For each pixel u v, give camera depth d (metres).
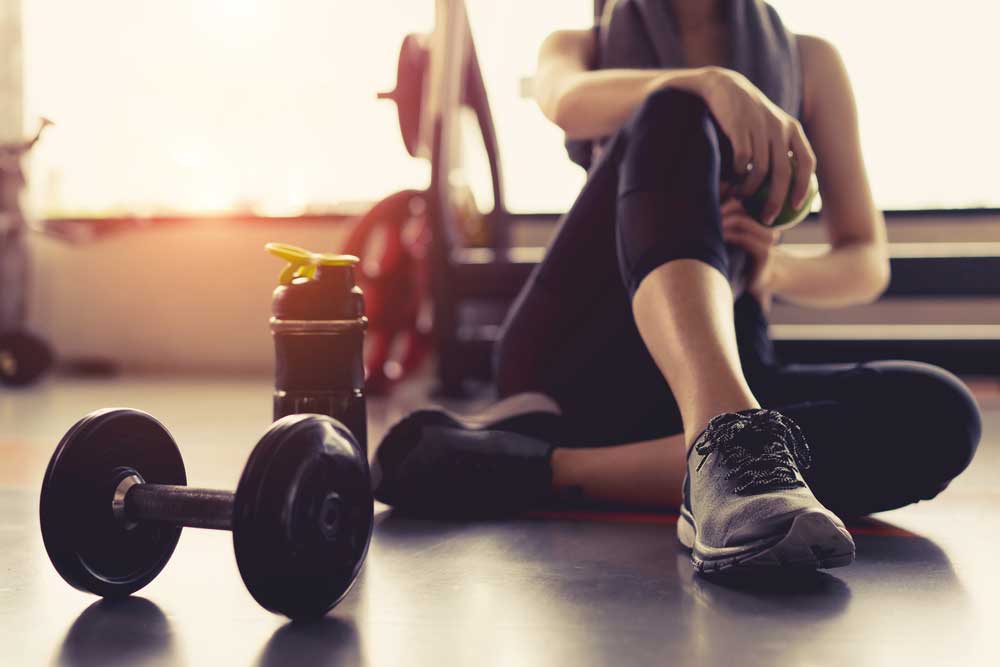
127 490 0.76
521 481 1.12
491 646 0.64
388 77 4.16
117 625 0.70
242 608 0.74
